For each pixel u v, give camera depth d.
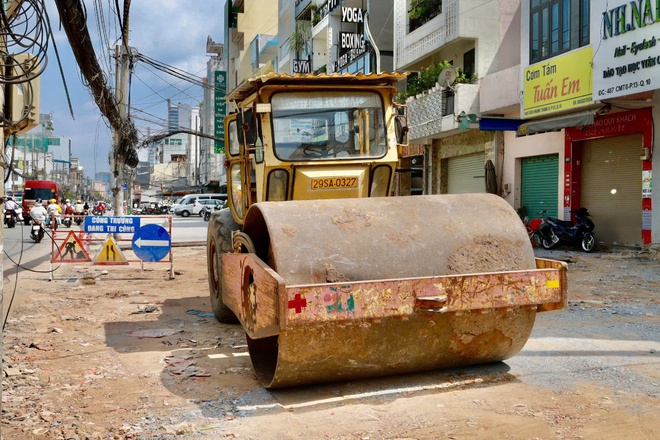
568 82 15.33
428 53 22.75
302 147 6.45
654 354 5.68
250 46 54.06
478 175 22.39
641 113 14.85
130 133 20.19
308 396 4.64
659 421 4.03
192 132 26.58
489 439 3.79
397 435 3.88
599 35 13.99
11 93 4.90
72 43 8.62
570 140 17.36
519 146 19.83
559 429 3.92
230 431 4.00
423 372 5.14
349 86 6.64
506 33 20.67
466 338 4.76
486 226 4.85
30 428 4.12
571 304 8.35
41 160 78.75
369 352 4.54
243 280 4.72
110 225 12.30
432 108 22.25
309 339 4.33
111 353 6.16
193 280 12.01
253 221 5.02
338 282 4.18
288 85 6.44
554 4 16.06
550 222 16.48
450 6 20.77
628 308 8.00
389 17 29.48
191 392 4.85
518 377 5.00
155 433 3.99
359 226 4.63
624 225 15.90
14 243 21.98
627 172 15.77
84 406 4.56
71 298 9.70
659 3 12.24
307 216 4.64
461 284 4.33
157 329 7.29
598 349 5.86
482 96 19.86
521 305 4.49
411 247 4.59
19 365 5.70
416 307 4.23
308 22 38.03
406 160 24.72
